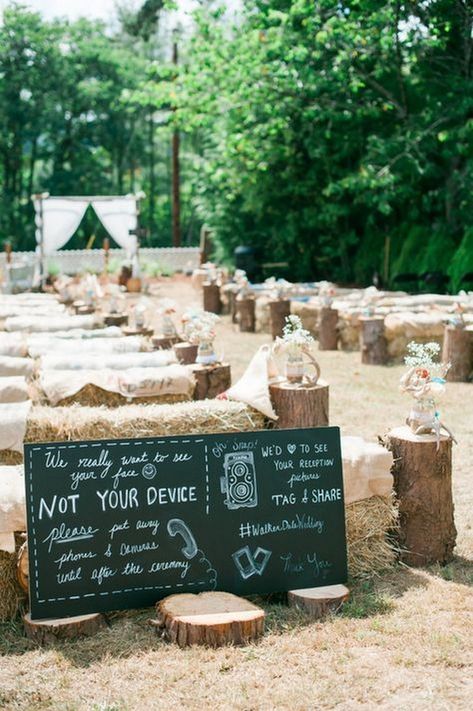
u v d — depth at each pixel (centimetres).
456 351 1044
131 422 521
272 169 2353
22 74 4378
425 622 416
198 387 741
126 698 350
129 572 416
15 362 738
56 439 515
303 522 447
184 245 4978
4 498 414
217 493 435
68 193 4603
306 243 2480
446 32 1952
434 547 489
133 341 850
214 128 2373
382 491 477
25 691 356
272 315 1417
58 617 402
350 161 2280
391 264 2228
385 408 885
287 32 1966
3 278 2277
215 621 390
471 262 1875
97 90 4491
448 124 1995
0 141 4475
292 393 564
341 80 1966
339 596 429
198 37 2006
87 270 2605
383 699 349
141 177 5369
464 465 685
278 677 367
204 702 347
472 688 358
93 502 414
